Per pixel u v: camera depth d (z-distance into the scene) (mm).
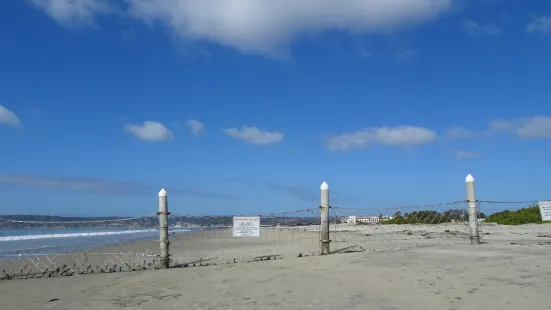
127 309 6715
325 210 13883
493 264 10016
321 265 10742
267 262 11898
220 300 7082
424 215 20859
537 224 25641
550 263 9984
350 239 21547
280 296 7227
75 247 20688
